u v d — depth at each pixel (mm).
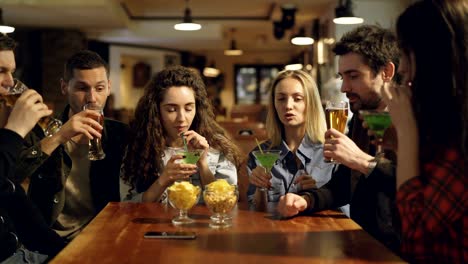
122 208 2322
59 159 2697
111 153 2873
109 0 8305
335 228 1976
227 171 2777
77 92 2877
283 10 8953
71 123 2396
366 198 2346
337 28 8094
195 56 17453
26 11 8547
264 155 2340
